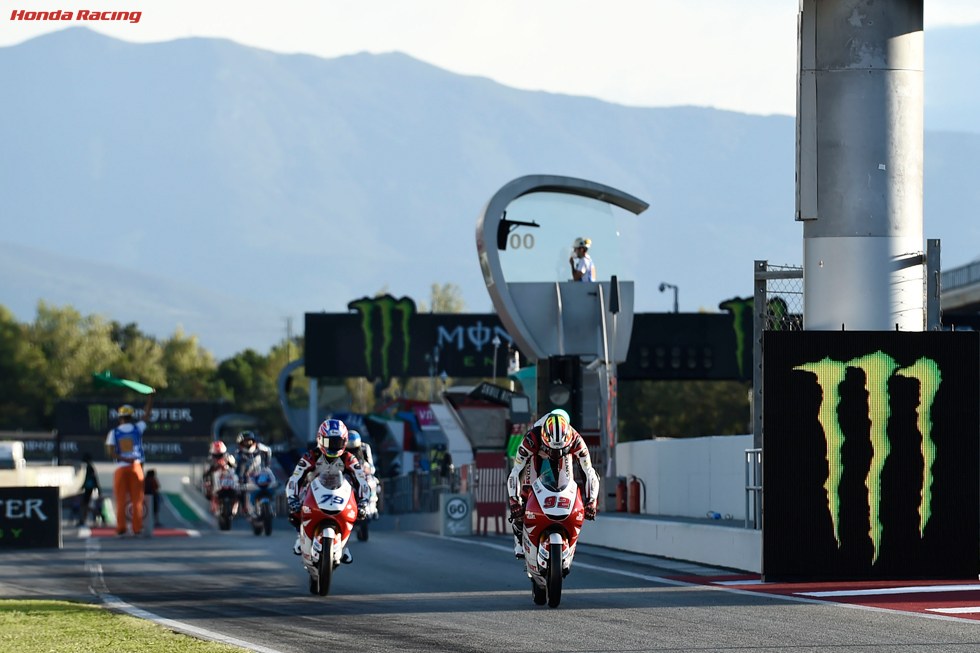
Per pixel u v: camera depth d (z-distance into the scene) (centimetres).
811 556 5072
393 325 19350
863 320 5969
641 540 6900
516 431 9312
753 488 5694
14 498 7719
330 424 4641
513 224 9538
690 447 7931
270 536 9112
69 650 3259
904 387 5159
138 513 8994
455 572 5744
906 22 6000
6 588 5188
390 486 14200
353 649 3306
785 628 3653
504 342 19362
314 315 19438
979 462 5141
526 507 4288
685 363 18038
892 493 5116
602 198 9725
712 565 5966
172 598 4700
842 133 5981
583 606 4306
